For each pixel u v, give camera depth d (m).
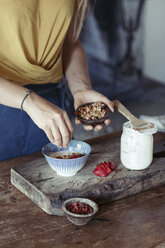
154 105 4.37
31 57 1.62
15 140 1.85
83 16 1.79
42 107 1.35
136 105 4.38
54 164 1.40
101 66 5.17
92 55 5.13
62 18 1.60
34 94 1.39
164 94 4.72
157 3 4.91
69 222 1.23
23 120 1.83
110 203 1.36
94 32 5.04
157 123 2.03
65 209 1.19
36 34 1.59
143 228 1.19
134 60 5.19
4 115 1.78
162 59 5.07
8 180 1.51
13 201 1.35
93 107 1.60
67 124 1.34
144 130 1.45
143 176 1.43
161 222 1.22
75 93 1.75
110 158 1.60
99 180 1.39
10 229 1.18
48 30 1.60
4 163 1.65
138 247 1.09
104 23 4.99
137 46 5.13
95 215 1.26
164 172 1.49
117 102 1.66
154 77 5.22
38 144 1.92
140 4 4.90
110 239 1.13
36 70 1.63
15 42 1.53
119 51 5.16
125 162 1.49
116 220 1.23
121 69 5.20
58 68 1.80
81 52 1.96
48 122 1.32
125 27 5.02
